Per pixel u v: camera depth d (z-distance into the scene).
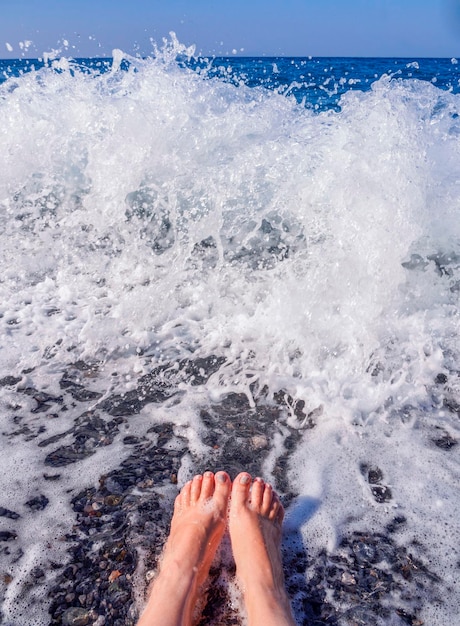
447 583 0.86
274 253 1.80
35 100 2.36
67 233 1.97
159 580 0.84
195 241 1.79
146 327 1.51
